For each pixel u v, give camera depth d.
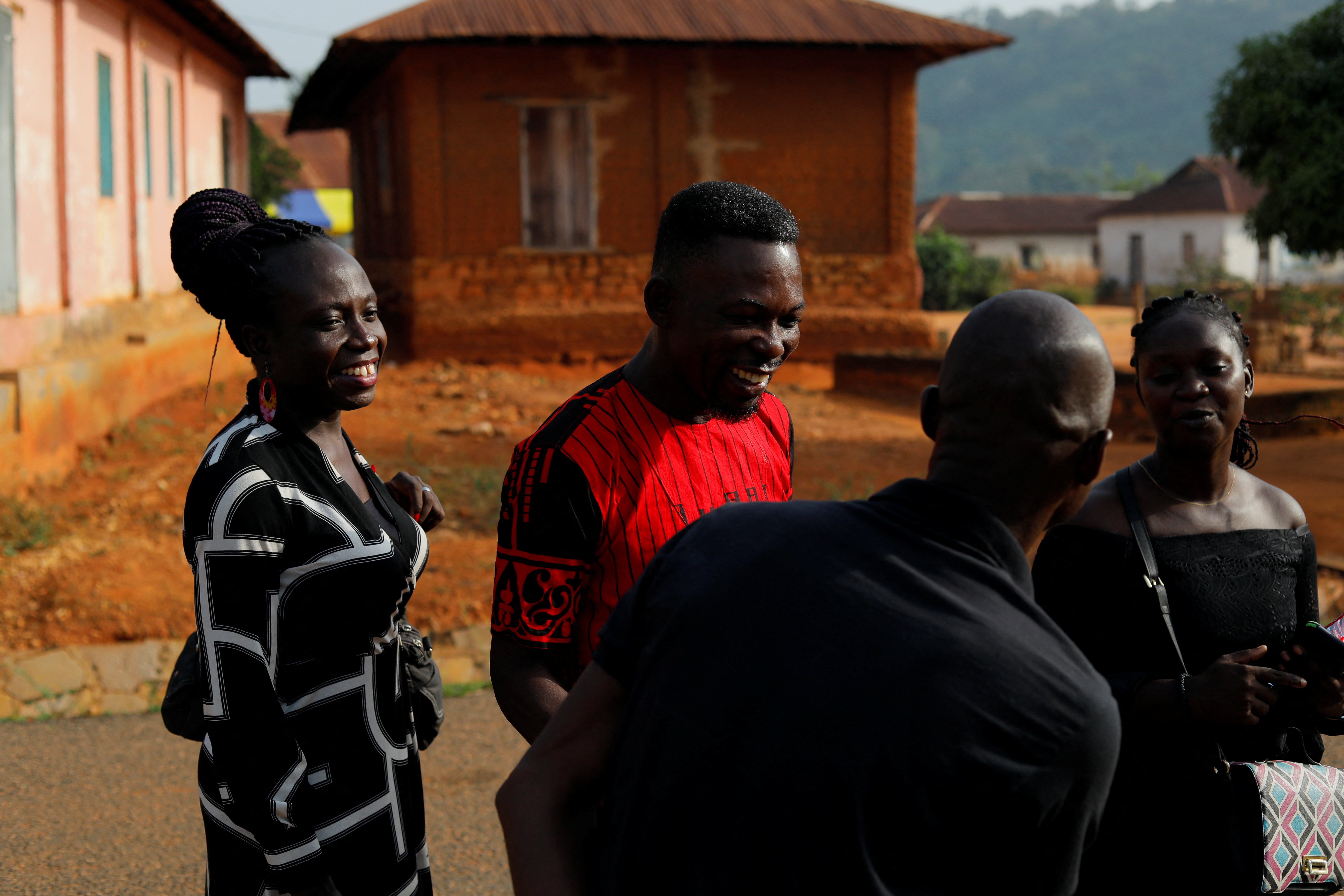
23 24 10.84
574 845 1.63
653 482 2.26
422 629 6.48
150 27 15.10
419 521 2.49
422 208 16.52
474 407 13.26
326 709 2.13
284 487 2.09
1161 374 2.56
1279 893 2.33
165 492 8.90
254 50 19.41
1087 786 1.44
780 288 2.15
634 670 1.63
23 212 10.77
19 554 7.12
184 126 16.98
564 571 2.21
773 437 2.54
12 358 10.01
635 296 17.27
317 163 48.28
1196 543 2.53
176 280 16.61
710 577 1.53
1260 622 2.51
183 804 4.48
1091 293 51.09
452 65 16.48
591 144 17.06
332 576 2.12
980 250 55.91
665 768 1.48
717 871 1.44
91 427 10.27
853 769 1.40
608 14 16.97
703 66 17.27
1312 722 2.53
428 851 2.92
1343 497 9.30
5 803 4.46
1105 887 2.52
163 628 6.38
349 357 2.19
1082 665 1.46
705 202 2.15
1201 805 2.41
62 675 5.93
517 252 16.89
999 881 1.46
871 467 10.70
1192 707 2.35
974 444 1.54
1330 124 12.82
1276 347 20.70
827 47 17.19
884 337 18.11
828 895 1.42
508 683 2.20
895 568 1.48
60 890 3.81
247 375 15.48
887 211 18.08
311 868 2.06
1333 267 48.78
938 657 1.42
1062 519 1.66
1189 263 49.44
